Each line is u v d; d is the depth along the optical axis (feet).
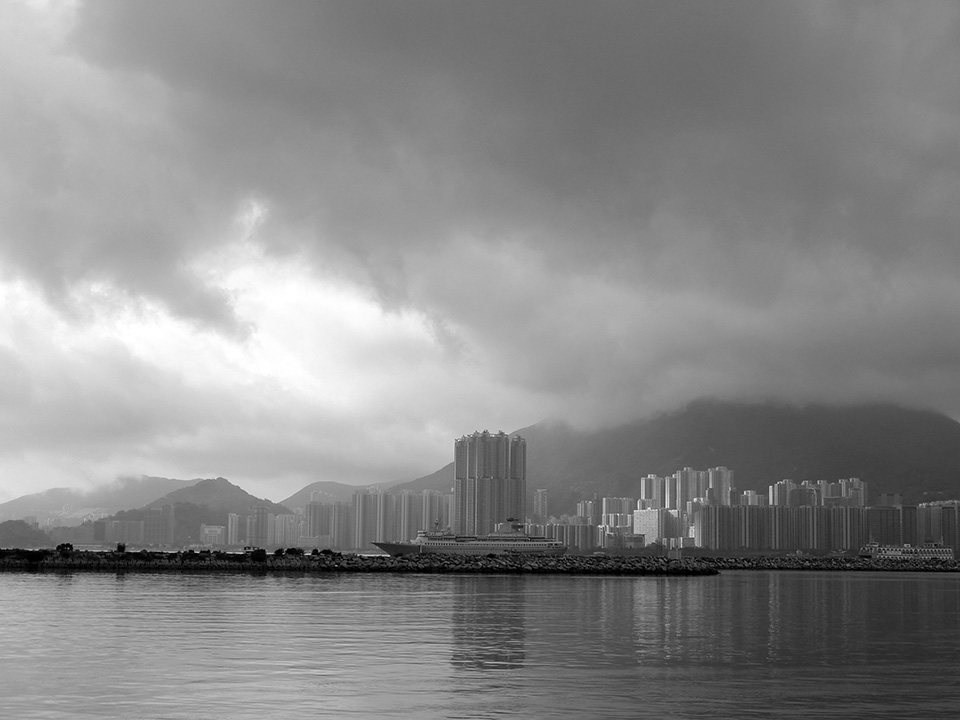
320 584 589.73
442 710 169.68
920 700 184.65
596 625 319.06
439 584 616.80
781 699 184.24
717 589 603.26
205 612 353.31
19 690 184.44
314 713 165.89
